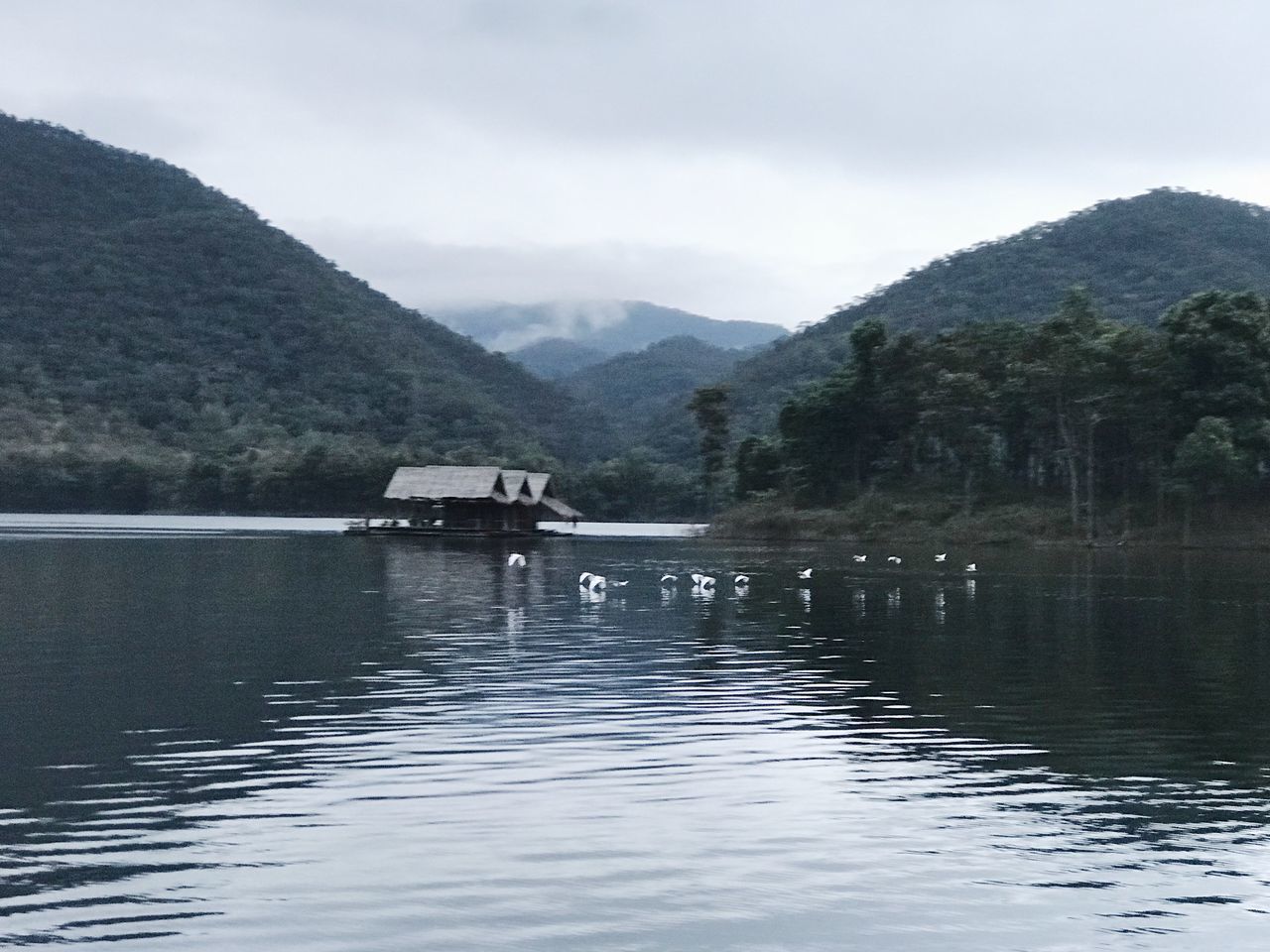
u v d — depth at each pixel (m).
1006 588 55.09
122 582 54.53
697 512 171.62
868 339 115.06
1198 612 44.56
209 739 21.84
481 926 13.54
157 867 15.16
